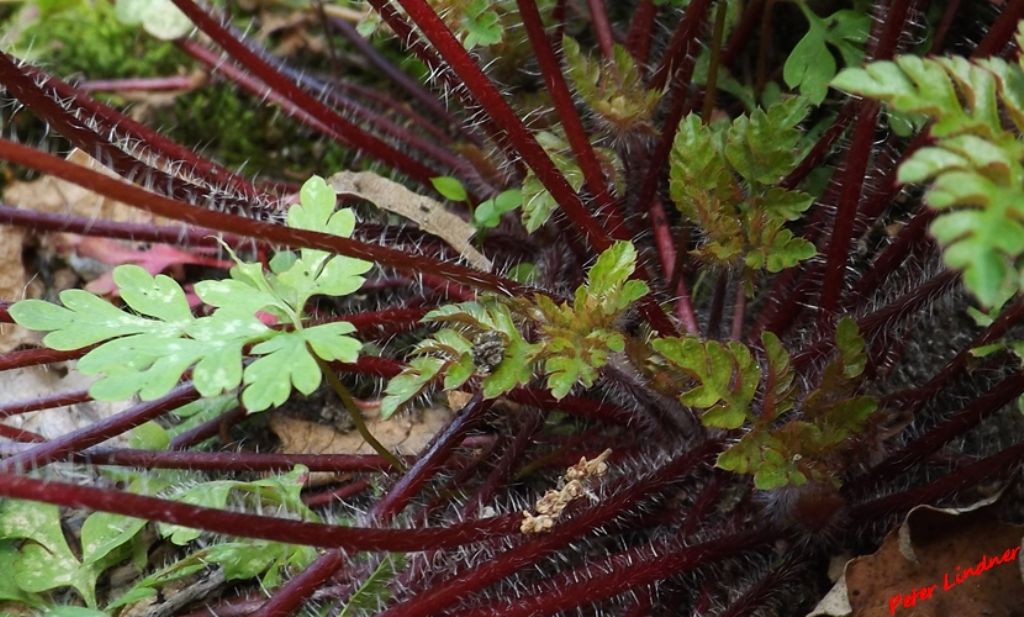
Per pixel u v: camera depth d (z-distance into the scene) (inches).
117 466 12.8
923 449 12.3
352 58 15.7
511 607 11.9
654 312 12.2
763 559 12.6
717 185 12.0
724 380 11.5
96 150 12.5
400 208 13.5
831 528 12.3
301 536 11.0
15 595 12.4
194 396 12.6
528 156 11.9
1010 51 12.1
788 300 12.8
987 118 10.0
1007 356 12.4
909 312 12.6
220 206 13.2
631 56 13.0
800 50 13.1
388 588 12.2
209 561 12.2
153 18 14.8
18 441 12.8
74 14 15.8
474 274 11.9
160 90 15.4
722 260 12.1
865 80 10.0
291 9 15.8
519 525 12.0
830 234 12.5
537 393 12.7
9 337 13.9
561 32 13.7
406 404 13.2
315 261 11.8
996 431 12.9
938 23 13.9
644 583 12.1
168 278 11.7
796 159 12.2
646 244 13.5
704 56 13.9
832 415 11.7
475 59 12.4
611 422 13.0
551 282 13.3
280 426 13.6
